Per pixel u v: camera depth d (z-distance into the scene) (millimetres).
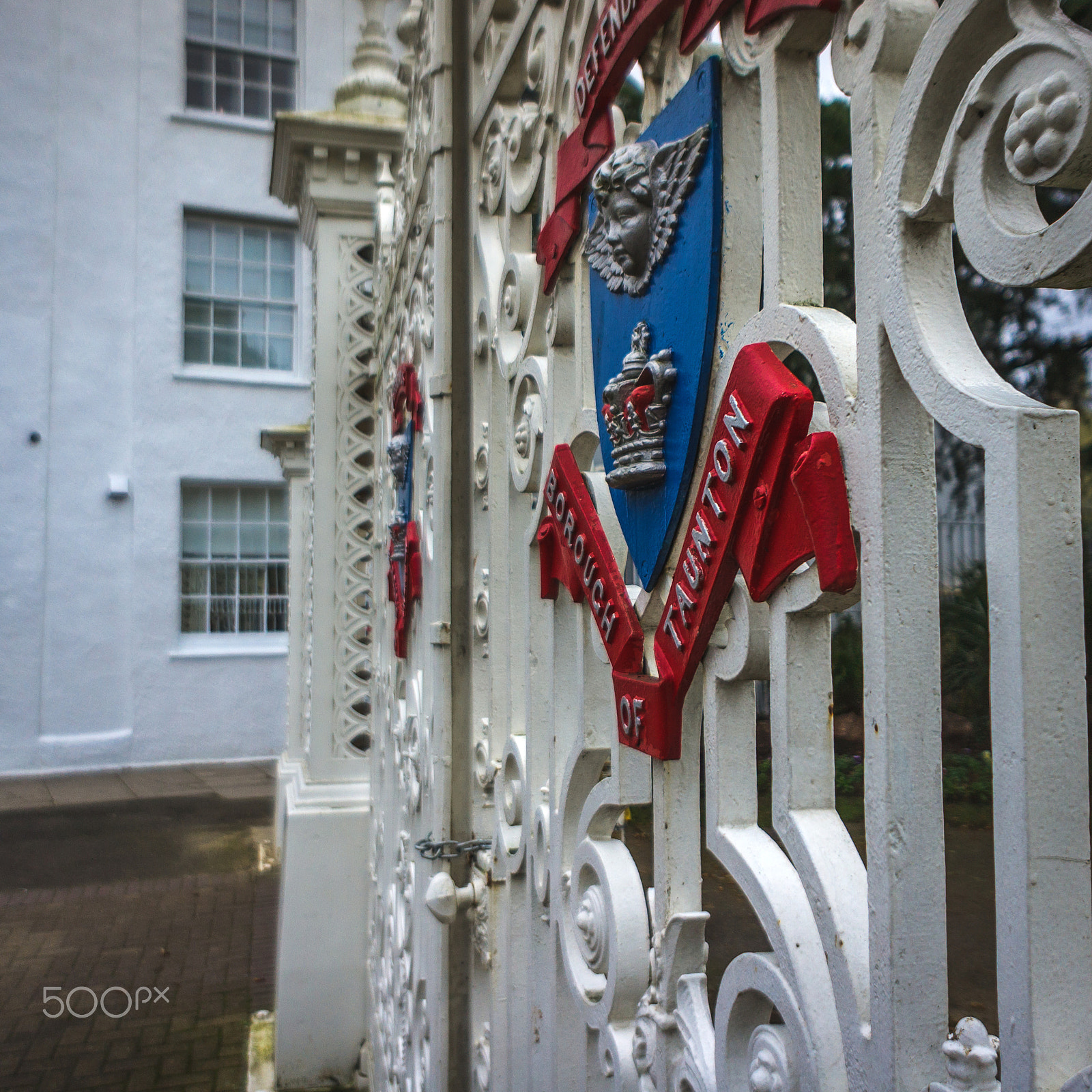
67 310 10070
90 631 10023
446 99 1961
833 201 2682
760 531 735
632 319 994
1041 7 519
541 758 1463
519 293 1512
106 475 10188
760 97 806
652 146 943
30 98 9945
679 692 928
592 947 1152
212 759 10398
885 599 619
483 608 1822
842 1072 683
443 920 1716
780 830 746
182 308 10695
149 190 10500
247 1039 4125
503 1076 1610
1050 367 2598
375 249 4012
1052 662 521
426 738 2193
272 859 6824
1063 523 527
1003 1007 529
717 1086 832
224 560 10805
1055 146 493
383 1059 3088
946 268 621
